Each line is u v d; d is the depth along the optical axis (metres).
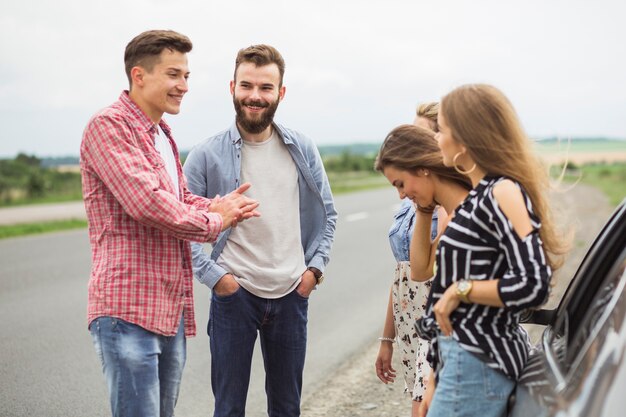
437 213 3.54
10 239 15.00
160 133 3.61
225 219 3.43
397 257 3.78
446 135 2.53
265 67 3.88
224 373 3.98
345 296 9.26
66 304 8.69
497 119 2.44
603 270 2.34
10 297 9.11
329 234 4.22
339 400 5.40
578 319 2.33
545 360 2.29
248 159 4.05
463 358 2.45
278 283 3.98
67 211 21.91
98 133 3.23
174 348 3.51
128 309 3.25
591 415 1.71
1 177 28.59
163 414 3.56
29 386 5.77
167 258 3.36
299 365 4.14
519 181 2.44
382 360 4.01
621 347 1.80
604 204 22.09
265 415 5.16
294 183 4.09
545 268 2.31
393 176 2.78
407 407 5.21
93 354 6.64
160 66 3.36
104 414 5.19
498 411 2.44
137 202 3.17
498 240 2.40
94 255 3.33
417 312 3.70
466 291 2.39
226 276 3.90
